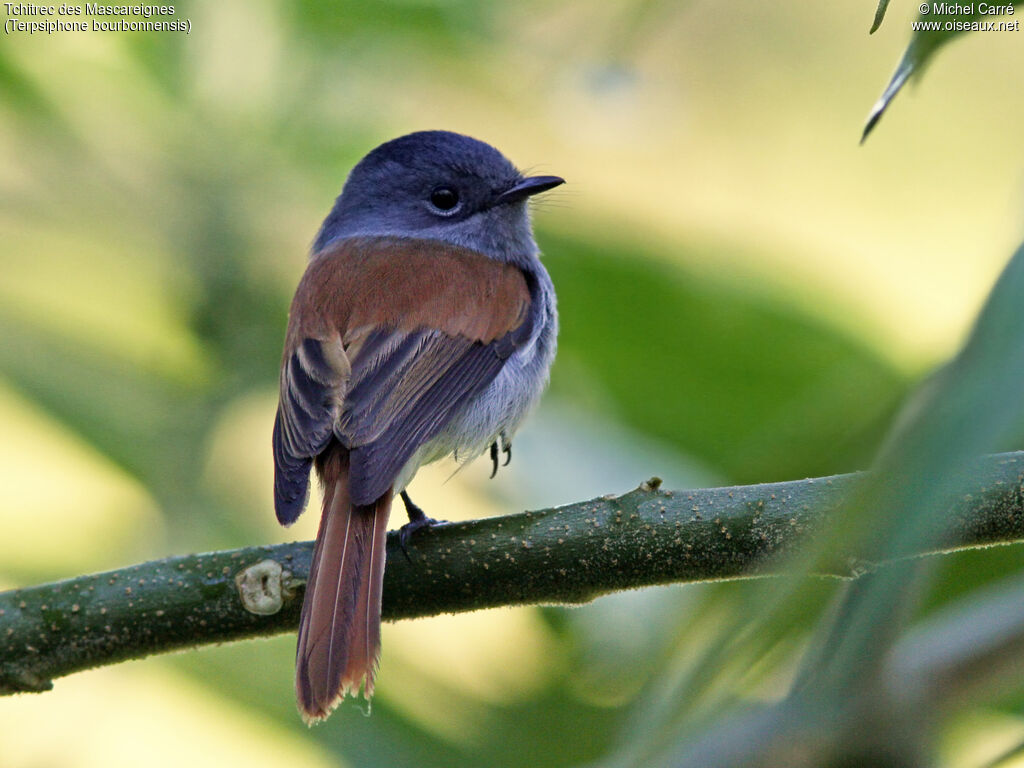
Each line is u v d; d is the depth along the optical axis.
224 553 6.33
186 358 7.96
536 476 8.27
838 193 12.09
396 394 7.37
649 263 8.30
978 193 12.18
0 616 6.16
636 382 8.40
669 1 4.85
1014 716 6.65
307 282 8.05
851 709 4.82
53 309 8.05
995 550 6.95
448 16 8.28
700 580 5.98
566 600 6.17
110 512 7.80
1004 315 1.86
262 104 8.43
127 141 8.34
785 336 8.11
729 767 4.78
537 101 8.64
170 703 9.34
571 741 6.84
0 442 8.69
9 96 8.25
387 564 6.25
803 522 5.80
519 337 8.14
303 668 5.69
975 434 1.81
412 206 9.47
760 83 12.10
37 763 7.74
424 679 7.33
